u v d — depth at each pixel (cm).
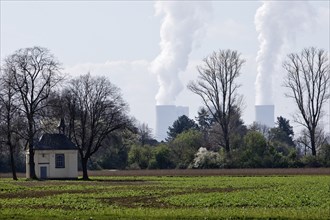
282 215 8550
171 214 8862
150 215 8806
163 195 13112
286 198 11800
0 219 8719
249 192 13500
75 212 9419
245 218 8481
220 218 8494
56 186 17250
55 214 9188
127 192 14175
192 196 12575
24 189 16038
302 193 12888
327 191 13400
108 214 9031
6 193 14488
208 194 13062
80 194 13675
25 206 10806
